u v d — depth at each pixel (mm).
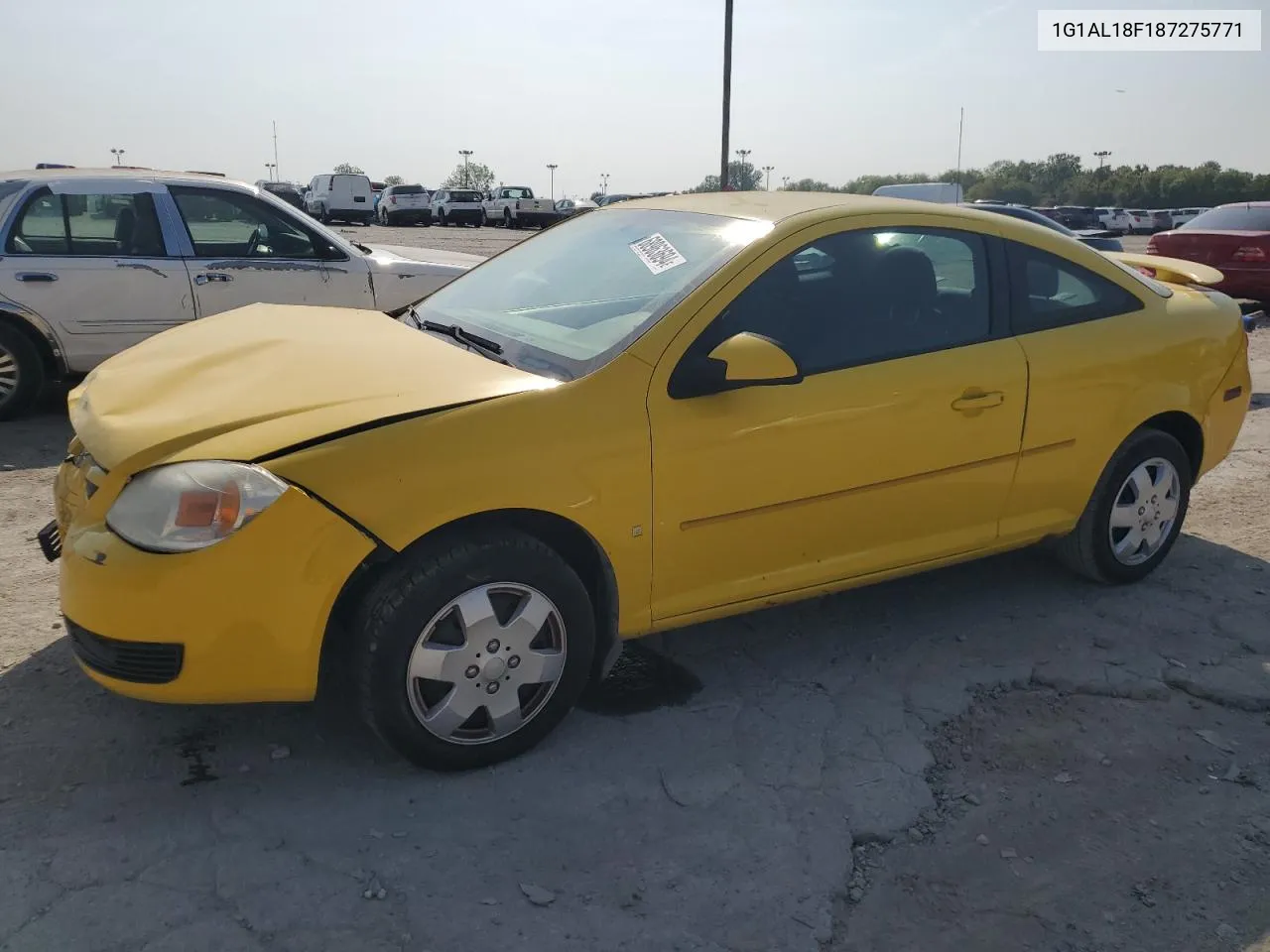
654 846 2666
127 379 3188
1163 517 4340
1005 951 2373
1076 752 3186
